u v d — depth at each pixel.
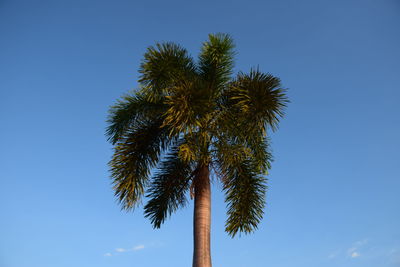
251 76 10.23
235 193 10.79
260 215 10.60
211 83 10.89
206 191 10.55
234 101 10.81
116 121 11.45
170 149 11.52
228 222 10.44
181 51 10.84
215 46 11.16
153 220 11.27
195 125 8.95
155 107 11.37
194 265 9.52
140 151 10.82
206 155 9.66
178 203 11.48
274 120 9.77
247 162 11.16
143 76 9.76
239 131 10.38
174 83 9.80
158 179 11.38
